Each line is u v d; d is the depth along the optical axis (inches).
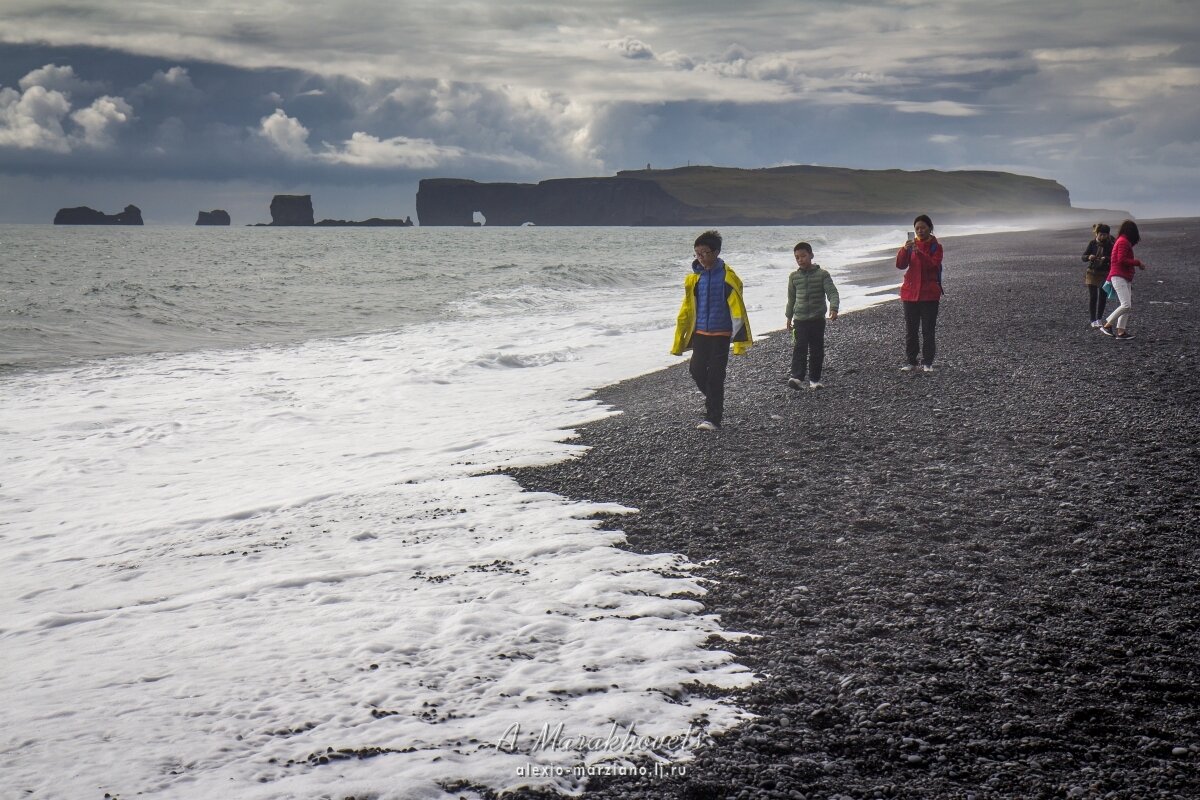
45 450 410.3
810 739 145.6
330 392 550.0
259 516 298.5
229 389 561.3
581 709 154.9
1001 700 157.4
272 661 177.3
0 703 161.6
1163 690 160.7
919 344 550.0
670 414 433.4
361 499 311.0
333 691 162.9
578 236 6653.5
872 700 157.6
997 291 934.4
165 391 555.8
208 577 238.2
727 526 262.1
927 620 192.9
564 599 208.5
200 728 149.6
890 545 240.2
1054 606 198.1
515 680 166.1
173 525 293.7
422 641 185.2
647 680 165.6
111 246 3804.1
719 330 382.0
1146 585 208.1
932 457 325.7
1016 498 274.4
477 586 219.8
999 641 181.5
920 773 136.0
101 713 155.9
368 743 143.6
